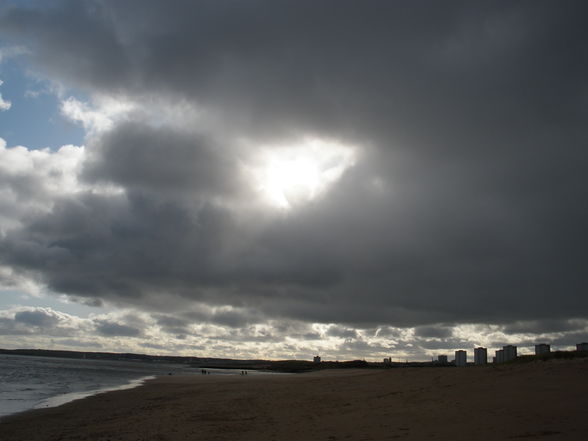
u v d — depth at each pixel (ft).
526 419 47.44
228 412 83.92
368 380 124.47
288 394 111.96
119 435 63.10
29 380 231.71
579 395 57.57
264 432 57.41
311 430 55.26
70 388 180.65
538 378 74.33
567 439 37.50
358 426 54.65
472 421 49.75
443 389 79.71
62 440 61.72
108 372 408.67
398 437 45.27
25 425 79.15
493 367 96.43
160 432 63.31
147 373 426.10
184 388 176.24
